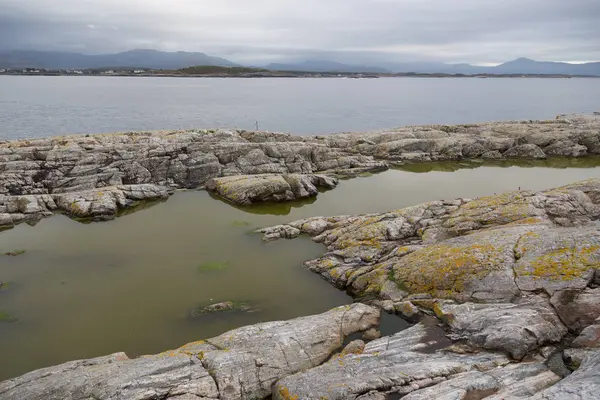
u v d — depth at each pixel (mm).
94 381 11742
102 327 17156
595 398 8219
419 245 20891
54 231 27312
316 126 80500
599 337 12273
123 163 36625
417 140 50062
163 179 37406
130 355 15406
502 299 15164
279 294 19547
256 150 41219
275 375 12750
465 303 15391
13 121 75812
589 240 16344
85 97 138250
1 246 25016
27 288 20281
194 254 23891
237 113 99812
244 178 35469
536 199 22891
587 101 145625
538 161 48281
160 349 15766
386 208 31844
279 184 33531
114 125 75500
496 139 51375
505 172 43406
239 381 12227
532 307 14102
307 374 12273
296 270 21766
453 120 90812
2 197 30094
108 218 29547
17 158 34938
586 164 46562
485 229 20953
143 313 18141
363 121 88375
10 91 160500
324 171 42562
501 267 16344
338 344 14547
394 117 96000
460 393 10562
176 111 101062
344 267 20859
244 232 27125
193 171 38062
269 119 89250
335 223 26312
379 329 15836
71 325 17281
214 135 45062
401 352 13180
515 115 99500
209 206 32500
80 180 34656
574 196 23094
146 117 87812
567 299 14180
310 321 15383
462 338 13680
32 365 14961
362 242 22609
